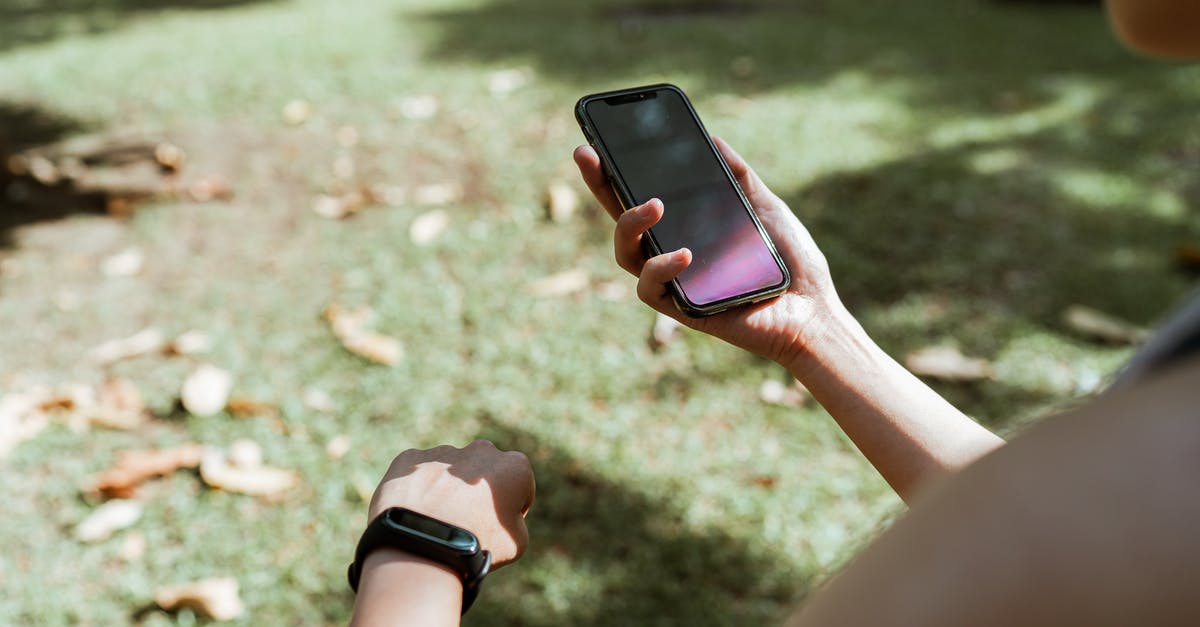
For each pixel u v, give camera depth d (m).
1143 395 0.42
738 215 1.25
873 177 4.05
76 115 5.01
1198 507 0.37
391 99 5.07
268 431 2.72
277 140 4.61
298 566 2.30
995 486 0.42
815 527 2.41
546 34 6.30
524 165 4.24
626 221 1.15
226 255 3.62
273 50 6.01
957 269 3.43
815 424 2.74
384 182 4.15
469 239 3.67
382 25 6.67
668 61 5.63
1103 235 3.67
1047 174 4.12
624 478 2.55
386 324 3.17
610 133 1.30
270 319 3.23
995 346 3.04
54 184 4.20
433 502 0.97
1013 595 0.40
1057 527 0.40
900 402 1.11
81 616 2.17
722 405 2.81
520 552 0.99
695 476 2.57
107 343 3.12
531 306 3.26
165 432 2.74
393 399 2.84
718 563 2.30
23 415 2.76
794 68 5.53
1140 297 3.28
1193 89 5.20
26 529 2.41
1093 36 6.36
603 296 3.31
